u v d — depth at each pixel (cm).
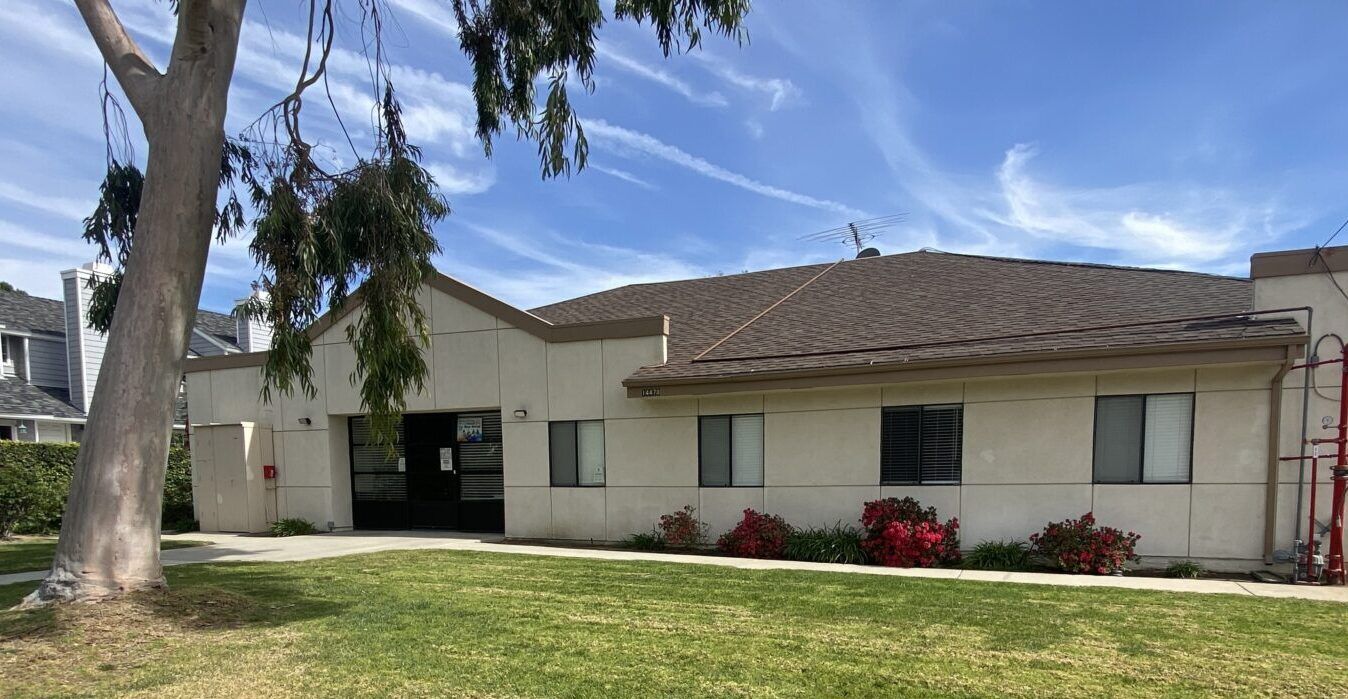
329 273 822
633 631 579
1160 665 484
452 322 1332
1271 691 436
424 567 913
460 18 855
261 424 1480
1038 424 969
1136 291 1116
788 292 1549
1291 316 867
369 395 859
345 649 525
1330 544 805
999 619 612
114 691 434
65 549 596
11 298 2278
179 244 633
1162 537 912
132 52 659
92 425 611
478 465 1393
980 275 1388
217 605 634
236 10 665
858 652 518
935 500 1018
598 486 1225
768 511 1108
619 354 1212
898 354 1021
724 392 1087
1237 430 880
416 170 850
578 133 802
